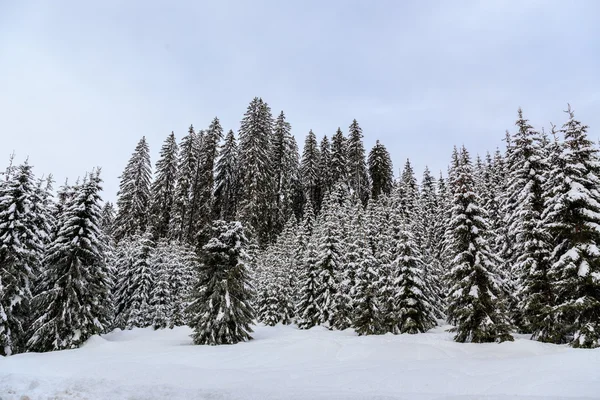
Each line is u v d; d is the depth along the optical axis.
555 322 18.61
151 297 35.31
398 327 26.14
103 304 25.53
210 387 10.18
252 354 16.81
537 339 19.86
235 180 58.12
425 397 8.55
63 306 21.41
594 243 17.50
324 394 8.91
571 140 19.41
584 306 16.52
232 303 23.80
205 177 52.38
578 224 18.02
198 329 23.34
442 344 18.84
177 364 14.10
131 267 36.19
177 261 37.97
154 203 52.66
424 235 37.66
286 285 39.53
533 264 19.91
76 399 9.01
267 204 53.56
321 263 33.78
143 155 53.16
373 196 64.31
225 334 23.06
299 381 10.93
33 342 20.72
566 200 18.28
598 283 16.55
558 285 17.81
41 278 23.28
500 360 13.77
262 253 48.25
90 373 12.15
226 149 58.09
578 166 18.52
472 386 10.14
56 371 12.80
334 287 31.97
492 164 43.62
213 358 16.06
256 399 8.48
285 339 22.47
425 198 52.25
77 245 22.33
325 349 17.86
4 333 19.97
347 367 13.36
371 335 23.47
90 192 24.09
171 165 56.03
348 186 62.97
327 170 68.56
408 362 14.06
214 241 24.86
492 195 30.94
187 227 51.16
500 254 26.70
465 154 22.66
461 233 21.53
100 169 24.64
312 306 33.19
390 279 27.19
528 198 21.09
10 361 14.92
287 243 45.16
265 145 59.38
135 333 30.23
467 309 19.45
